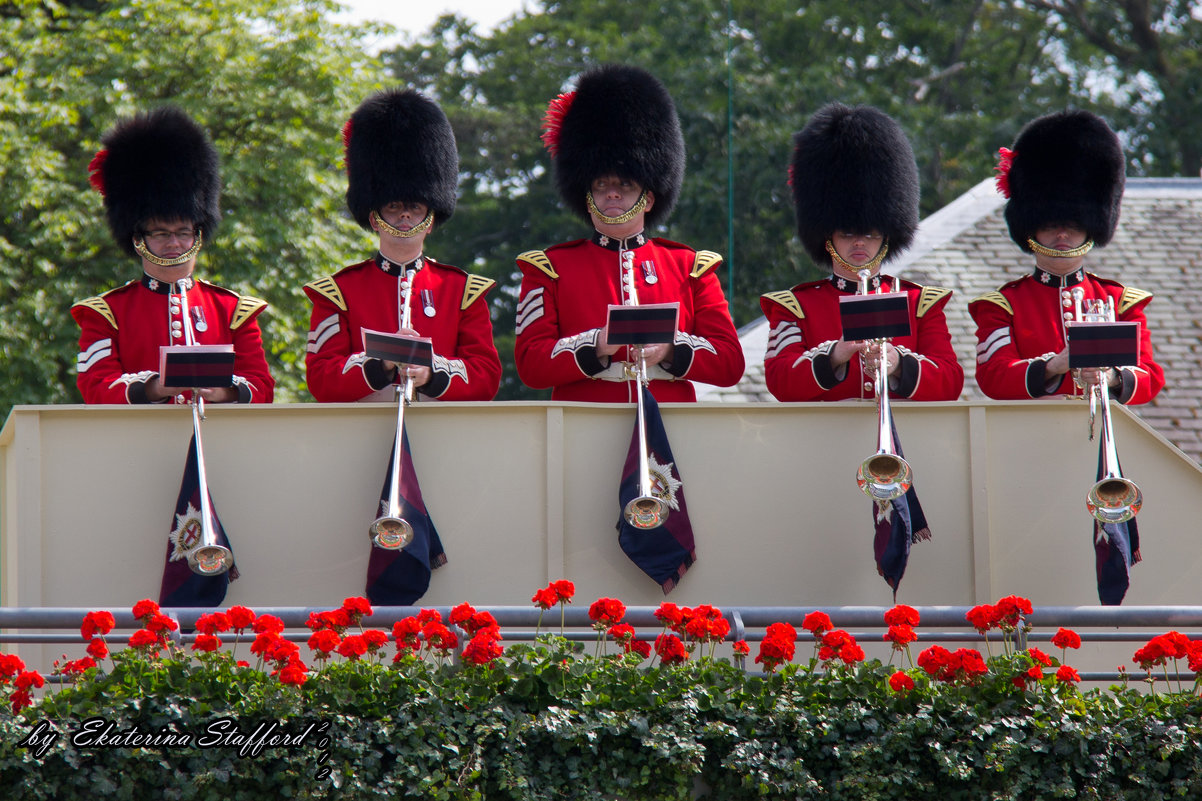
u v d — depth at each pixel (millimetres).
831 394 19312
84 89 50062
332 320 18938
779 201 68562
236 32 52625
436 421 17969
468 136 79438
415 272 19344
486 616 15797
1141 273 38656
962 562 18281
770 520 18172
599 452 18109
